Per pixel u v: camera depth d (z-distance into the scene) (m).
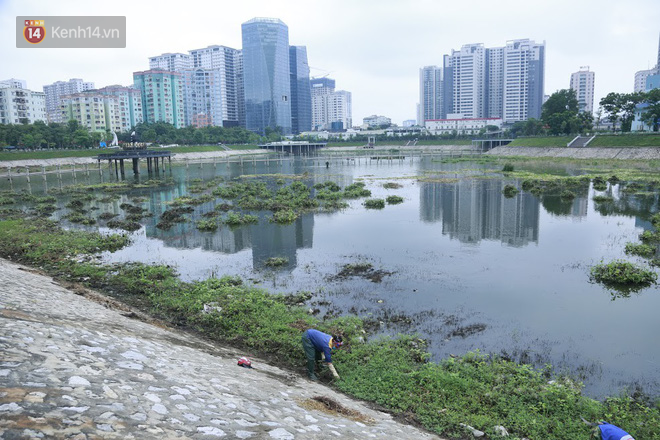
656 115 99.19
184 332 14.04
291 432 6.87
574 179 55.53
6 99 149.12
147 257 25.58
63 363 6.88
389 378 11.25
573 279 20.84
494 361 12.43
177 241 29.72
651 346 14.09
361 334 14.45
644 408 10.35
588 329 15.39
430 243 28.20
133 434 5.33
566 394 10.45
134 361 8.12
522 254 25.28
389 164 104.25
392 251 26.33
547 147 113.31
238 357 12.01
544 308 17.31
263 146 177.25
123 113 175.25
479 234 30.61
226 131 174.50
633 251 25.03
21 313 9.45
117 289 18.94
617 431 8.65
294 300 17.83
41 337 7.84
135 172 80.69
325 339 11.56
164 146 152.25
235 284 20.16
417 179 66.56
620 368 12.71
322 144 173.75
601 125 182.50
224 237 30.78
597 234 30.00
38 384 5.85
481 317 16.42
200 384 7.99
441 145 175.12
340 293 19.06
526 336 14.81
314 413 8.33
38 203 49.34
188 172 90.94
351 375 11.55
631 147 91.12
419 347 13.70
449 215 37.72
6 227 33.12
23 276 16.64
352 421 8.47
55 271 21.38
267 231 32.56
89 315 11.77
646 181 56.19
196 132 158.25
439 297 18.53
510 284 20.17
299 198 46.28
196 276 21.78
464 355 13.18
